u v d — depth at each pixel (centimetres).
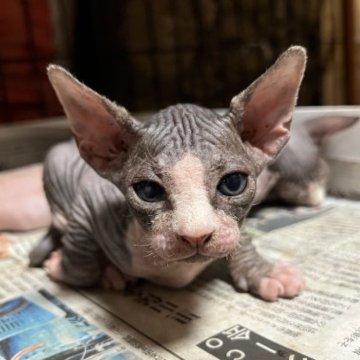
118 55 30
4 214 21
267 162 13
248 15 28
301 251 16
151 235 11
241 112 12
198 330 12
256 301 14
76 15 32
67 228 15
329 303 13
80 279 15
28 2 31
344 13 26
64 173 17
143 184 11
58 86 12
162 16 29
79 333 13
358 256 16
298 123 22
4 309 14
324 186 22
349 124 21
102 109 12
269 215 20
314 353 11
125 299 14
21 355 12
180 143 11
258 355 11
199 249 11
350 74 27
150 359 11
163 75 30
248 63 28
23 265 18
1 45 30
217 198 11
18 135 27
